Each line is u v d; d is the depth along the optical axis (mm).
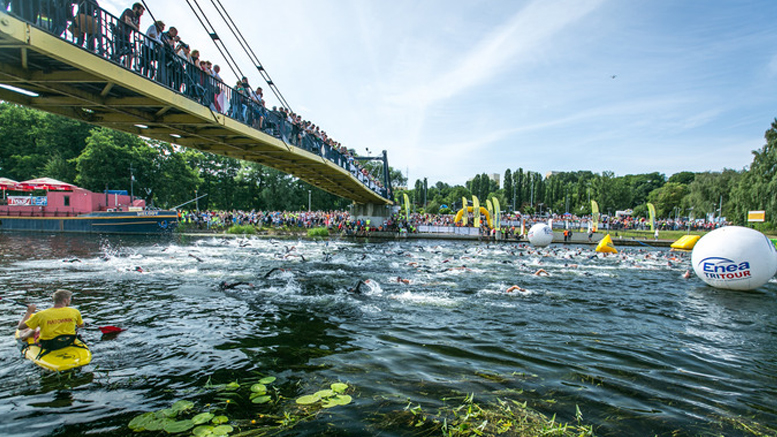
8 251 20766
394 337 7637
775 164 42938
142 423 4246
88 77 8477
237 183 82312
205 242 29469
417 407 4691
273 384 5332
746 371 6359
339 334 7742
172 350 6633
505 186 108062
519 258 23688
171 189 58781
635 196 121938
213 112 12250
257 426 4203
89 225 34875
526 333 8164
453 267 18406
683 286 14656
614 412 4750
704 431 4375
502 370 6043
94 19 8062
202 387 5199
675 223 54688
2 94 9664
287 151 18234
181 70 10922
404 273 16266
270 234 42531
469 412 4574
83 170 48844
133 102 10352
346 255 22953
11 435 3984
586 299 11883
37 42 6777
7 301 9898
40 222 35906
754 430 4434
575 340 7789
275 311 9445
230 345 6938
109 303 9828
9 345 6672
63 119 54062
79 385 5219
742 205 46938
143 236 34312
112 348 6668
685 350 7379
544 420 4449
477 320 9109
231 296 10914
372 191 41469
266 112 16406
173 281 13023
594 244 41406
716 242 14125
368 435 4035
